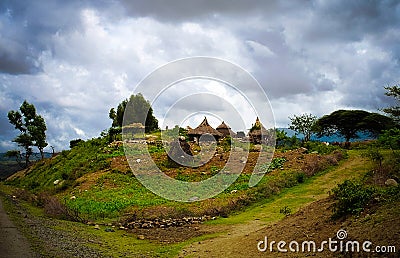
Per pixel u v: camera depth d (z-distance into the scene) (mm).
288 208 18484
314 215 11922
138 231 15703
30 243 12109
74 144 50688
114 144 38031
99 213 19719
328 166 27625
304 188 22719
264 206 19734
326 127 49812
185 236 14625
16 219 16938
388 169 19031
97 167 31891
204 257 11273
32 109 54344
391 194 10758
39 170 42094
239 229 15188
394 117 33406
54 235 13984
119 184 27156
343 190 11547
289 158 30375
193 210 19516
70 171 32938
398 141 24578
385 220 9453
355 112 47281
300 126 51125
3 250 10875
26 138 52938
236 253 11094
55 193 28141
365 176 19859
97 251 12016
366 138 48531
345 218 10625
